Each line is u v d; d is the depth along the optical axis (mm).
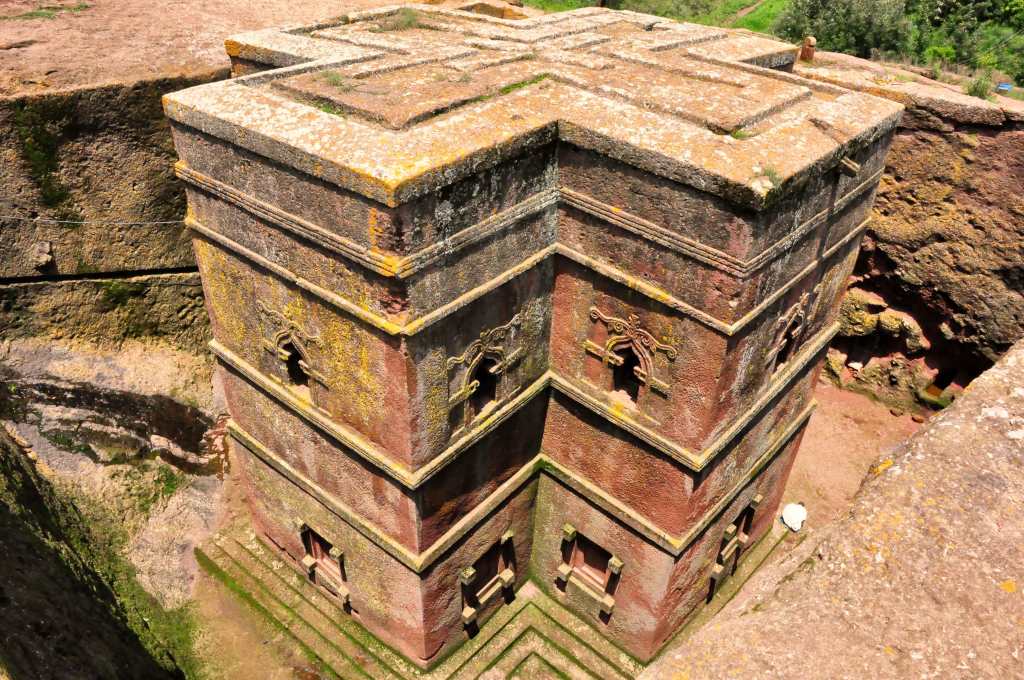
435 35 11805
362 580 11266
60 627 9383
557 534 11906
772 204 7078
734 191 7016
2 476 11055
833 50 22953
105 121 11961
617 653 12016
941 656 3455
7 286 12594
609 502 10578
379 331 7840
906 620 3600
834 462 16141
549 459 11273
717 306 7840
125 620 11578
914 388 17359
